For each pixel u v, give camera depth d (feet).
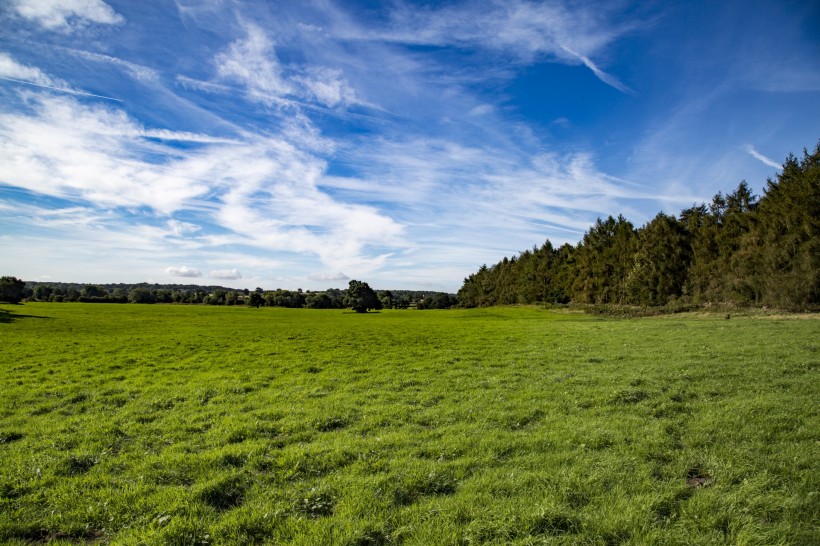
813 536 18.95
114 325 172.65
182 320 217.56
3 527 21.40
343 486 24.89
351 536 19.61
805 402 38.47
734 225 221.46
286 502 23.24
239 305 458.09
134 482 26.25
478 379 57.93
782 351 65.98
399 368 68.49
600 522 20.17
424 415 40.57
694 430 32.71
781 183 198.08
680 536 18.99
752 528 19.39
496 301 487.20
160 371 68.44
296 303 464.24
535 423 37.40
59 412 44.73
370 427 37.42
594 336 107.96
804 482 23.22
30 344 102.83
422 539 19.33
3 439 35.17
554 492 23.22
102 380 61.36
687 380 50.52
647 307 220.84
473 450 30.32
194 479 26.91
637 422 35.37
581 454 28.84
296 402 47.01
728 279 199.31
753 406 37.55
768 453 27.86
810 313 140.26
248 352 92.02
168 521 21.45
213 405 46.26
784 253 167.73
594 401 43.14
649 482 24.07
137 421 40.68
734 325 115.65
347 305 347.77
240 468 28.27
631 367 60.85
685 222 271.08
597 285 319.06
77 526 21.62
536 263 409.69
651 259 266.16
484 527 19.95
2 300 337.72
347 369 68.69
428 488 24.73
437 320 230.68
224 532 20.42
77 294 466.29
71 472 28.17
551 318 221.05
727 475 24.64
